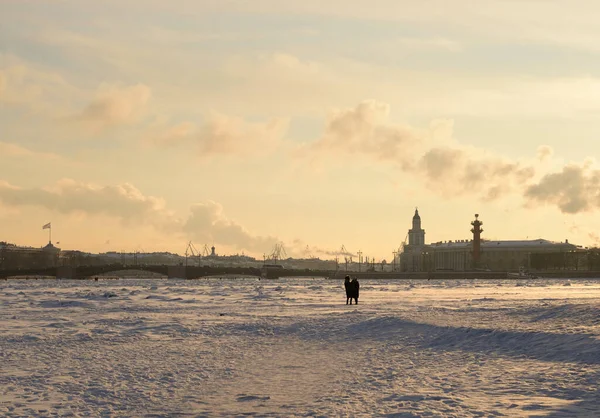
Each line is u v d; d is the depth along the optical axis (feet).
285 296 422.82
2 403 76.95
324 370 101.24
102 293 496.23
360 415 67.41
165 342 143.13
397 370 98.02
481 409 68.03
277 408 72.90
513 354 106.42
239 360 114.21
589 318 134.00
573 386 79.10
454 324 145.48
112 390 85.35
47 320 205.67
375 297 380.17
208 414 70.38
